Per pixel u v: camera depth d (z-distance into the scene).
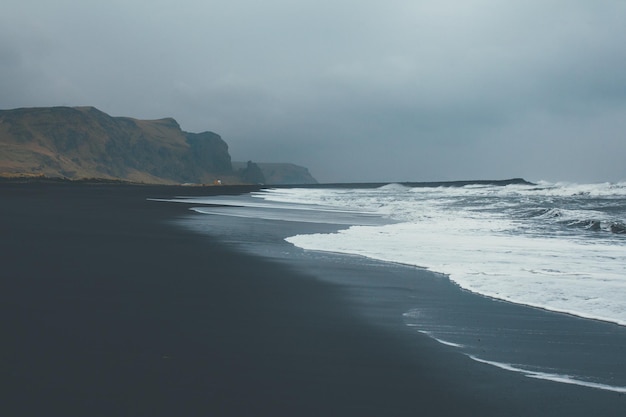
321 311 6.87
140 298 7.14
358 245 13.62
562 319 6.63
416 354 5.19
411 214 25.30
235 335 5.64
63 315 6.09
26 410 3.59
